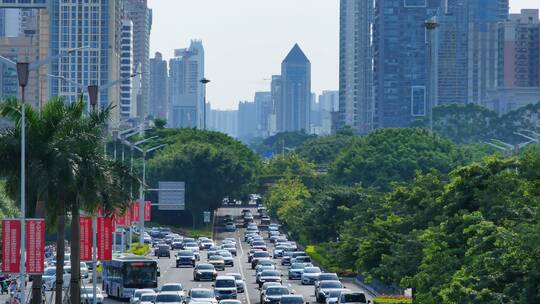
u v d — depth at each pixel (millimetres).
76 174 150875
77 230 156375
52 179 150000
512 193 152375
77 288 157375
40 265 144375
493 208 147875
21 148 144500
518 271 122875
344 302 196125
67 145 150625
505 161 166250
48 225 155625
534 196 148750
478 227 137375
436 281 151250
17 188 152125
